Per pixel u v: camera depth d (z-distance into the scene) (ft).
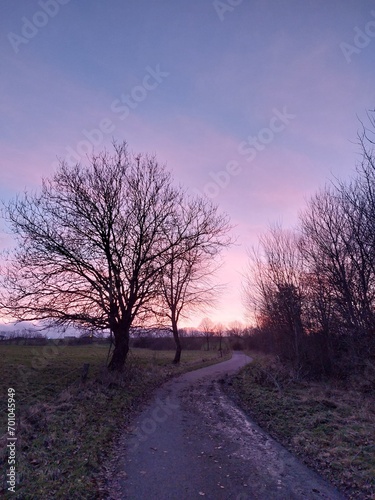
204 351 218.38
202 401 57.00
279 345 98.17
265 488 24.53
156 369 90.79
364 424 36.83
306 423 39.11
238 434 38.11
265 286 100.17
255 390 62.08
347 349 72.28
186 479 25.93
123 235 71.97
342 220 65.92
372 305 57.47
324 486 24.90
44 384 58.54
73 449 30.17
